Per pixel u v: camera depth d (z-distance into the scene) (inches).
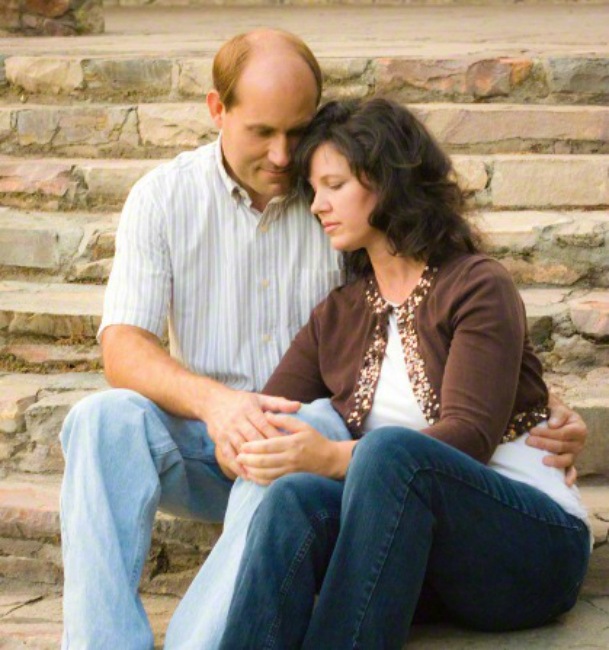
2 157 210.7
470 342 119.6
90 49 241.4
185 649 113.5
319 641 108.7
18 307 175.6
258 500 119.0
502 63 213.3
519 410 125.1
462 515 112.3
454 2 435.8
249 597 109.7
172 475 127.9
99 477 119.6
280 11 410.9
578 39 267.1
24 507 149.4
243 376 139.9
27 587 149.6
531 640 121.7
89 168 198.5
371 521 108.3
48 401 162.1
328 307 133.9
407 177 123.6
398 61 214.7
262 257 138.7
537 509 116.7
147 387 129.3
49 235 188.4
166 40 275.3
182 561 147.6
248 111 127.5
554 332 166.2
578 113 200.5
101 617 114.4
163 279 136.9
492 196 190.4
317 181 127.5
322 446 119.0
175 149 209.8
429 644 121.1
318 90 130.3
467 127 201.9
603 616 128.0
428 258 125.6
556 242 177.3
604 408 150.6
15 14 285.0
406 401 125.6
